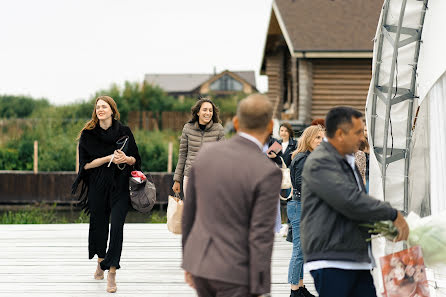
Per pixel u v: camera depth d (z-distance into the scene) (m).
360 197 3.15
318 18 18.12
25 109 38.66
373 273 4.97
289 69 21.53
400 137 5.31
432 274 5.04
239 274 2.79
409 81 5.19
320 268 3.31
